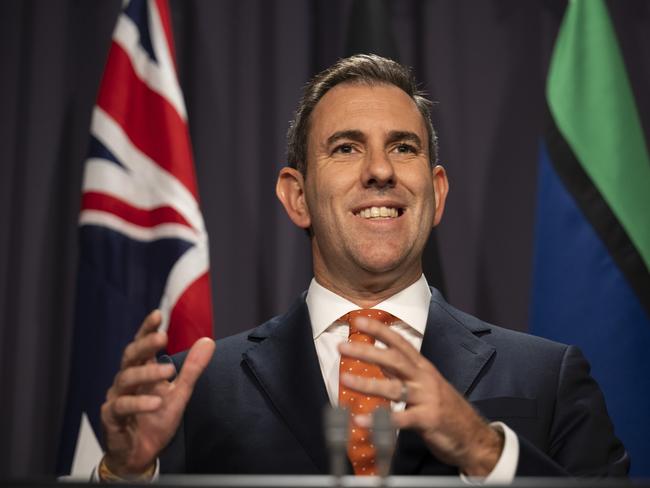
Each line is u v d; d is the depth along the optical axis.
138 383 1.31
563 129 2.80
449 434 1.29
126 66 2.83
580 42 2.87
